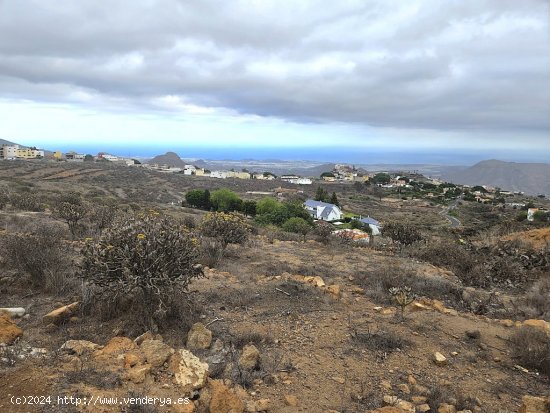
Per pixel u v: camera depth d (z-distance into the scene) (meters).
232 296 6.04
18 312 4.64
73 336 4.14
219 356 3.98
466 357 4.61
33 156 114.50
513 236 14.78
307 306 5.91
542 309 6.97
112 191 58.12
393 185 128.25
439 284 7.85
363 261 10.38
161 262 4.46
